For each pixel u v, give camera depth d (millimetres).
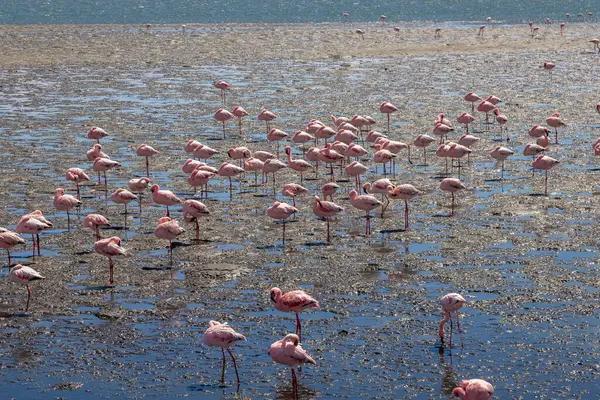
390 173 30359
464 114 35625
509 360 16234
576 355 16375
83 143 35000
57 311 18750
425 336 17297
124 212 25953
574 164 31000
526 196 26922
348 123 34000
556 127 34844
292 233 23688
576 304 18625
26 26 84250
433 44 69625
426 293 19344
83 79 51812
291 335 15086
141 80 51438
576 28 83938
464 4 113875
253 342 17188
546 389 15180
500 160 31266
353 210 25922
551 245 22328
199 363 16406
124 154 33281
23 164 31547
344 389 15328
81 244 23031
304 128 37844
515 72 54250
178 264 21375
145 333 17656
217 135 36844
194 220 24984
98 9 108375
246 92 47250
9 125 38406
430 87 48594
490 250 22062
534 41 71750
